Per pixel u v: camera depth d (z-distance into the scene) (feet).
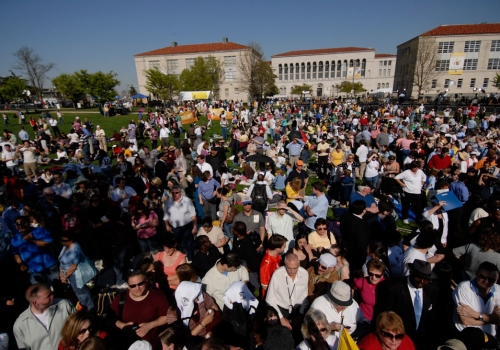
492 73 199.11
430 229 14.89
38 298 10.94
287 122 78.38
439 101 142.00
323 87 307.37
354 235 17.10
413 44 194.39
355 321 11.94
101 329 11.70
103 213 22.04
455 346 9.45
